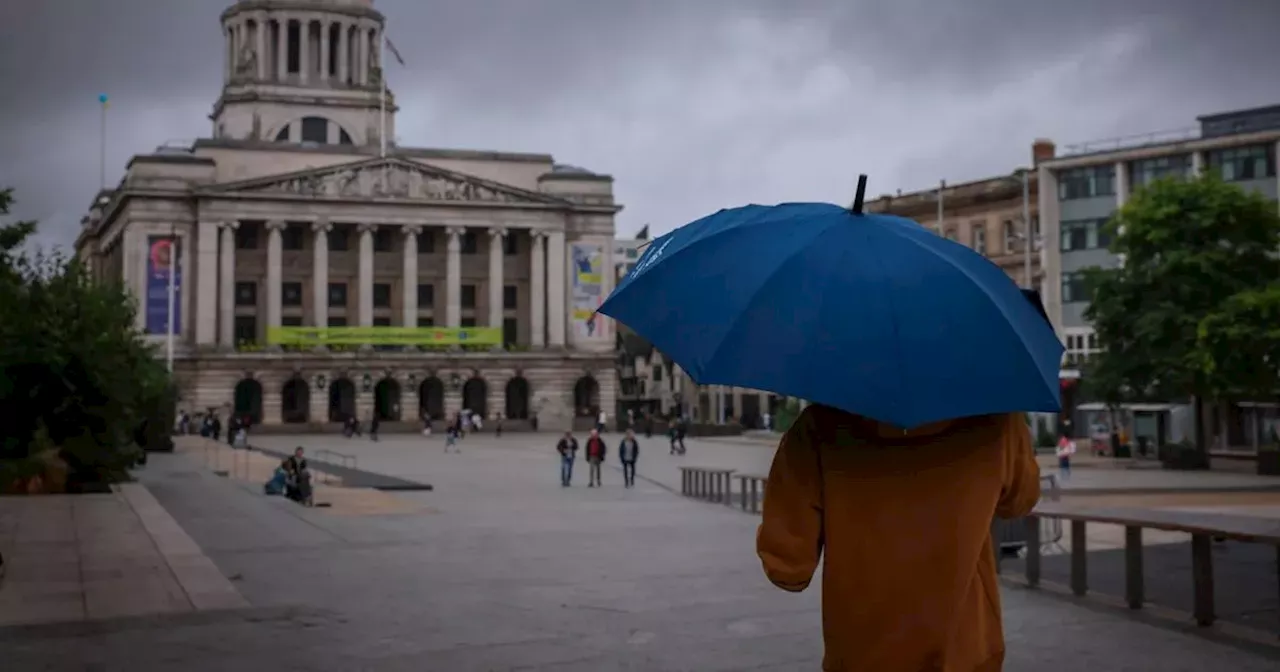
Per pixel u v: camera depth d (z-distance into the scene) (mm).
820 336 4258
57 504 28906
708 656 10469
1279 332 50344
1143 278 55844
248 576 16375
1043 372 4363
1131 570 12531
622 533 23438
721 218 5055
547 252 128875
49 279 36719
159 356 110062
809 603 13570
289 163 124875
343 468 51625
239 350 116000
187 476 46375
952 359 4230
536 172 134125
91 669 9992
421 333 119312
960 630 4566
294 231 124312
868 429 4547
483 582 15609
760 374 4219
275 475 36375
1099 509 13727
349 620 12383
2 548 19047
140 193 117000
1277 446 49312
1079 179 84188
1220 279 53656
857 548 4500
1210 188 55094
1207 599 11531
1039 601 13016
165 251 110938
